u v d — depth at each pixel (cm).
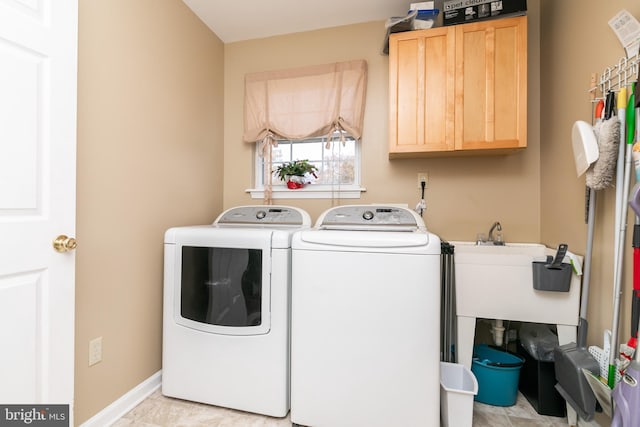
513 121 167
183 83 195
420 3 182
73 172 115
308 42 229
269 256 145
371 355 131
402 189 215
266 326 145
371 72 219
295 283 140
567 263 143
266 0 195
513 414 152
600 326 132
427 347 127
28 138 101
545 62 186
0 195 94
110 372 143
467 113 172
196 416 149
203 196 217
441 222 209
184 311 159
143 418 147
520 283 152
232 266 151
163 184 177
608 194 126
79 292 128
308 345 138
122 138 149
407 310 128
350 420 133
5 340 96
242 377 148
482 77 170
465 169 206
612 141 111
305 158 239
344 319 134
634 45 109
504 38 168
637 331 96
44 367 106
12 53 96
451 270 164
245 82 236
